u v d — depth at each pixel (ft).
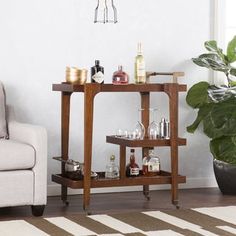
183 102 20.33
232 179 19.17
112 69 19.44
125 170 17.11
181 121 20.35
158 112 20.04
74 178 16.84
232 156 18.25
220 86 19.43
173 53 20.13
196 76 20.43
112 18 19.42
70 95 17.61
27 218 15.80
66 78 17.19
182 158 20.42
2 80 18.38
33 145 15.97
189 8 20.26
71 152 19.16
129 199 18.44
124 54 19.56
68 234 14.14
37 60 18.67
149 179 17.25
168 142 17.25
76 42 19.01
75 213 16.47
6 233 14.17
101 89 16.62
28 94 18.63
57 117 18.95
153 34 19.88
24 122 18.60
